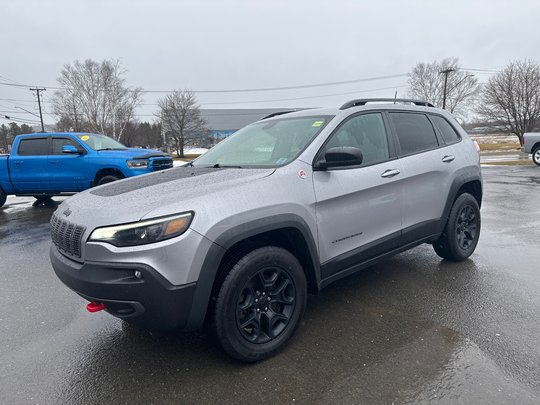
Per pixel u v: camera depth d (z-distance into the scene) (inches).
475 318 117.4
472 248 170.6
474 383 86.7
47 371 97.7
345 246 119.0
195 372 95.1
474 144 174.4
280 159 116.3
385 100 147.6
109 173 333.4
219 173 112.0
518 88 1285.7
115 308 86.8
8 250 215.6
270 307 101.0
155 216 84.5
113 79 1979.6
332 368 94.7
